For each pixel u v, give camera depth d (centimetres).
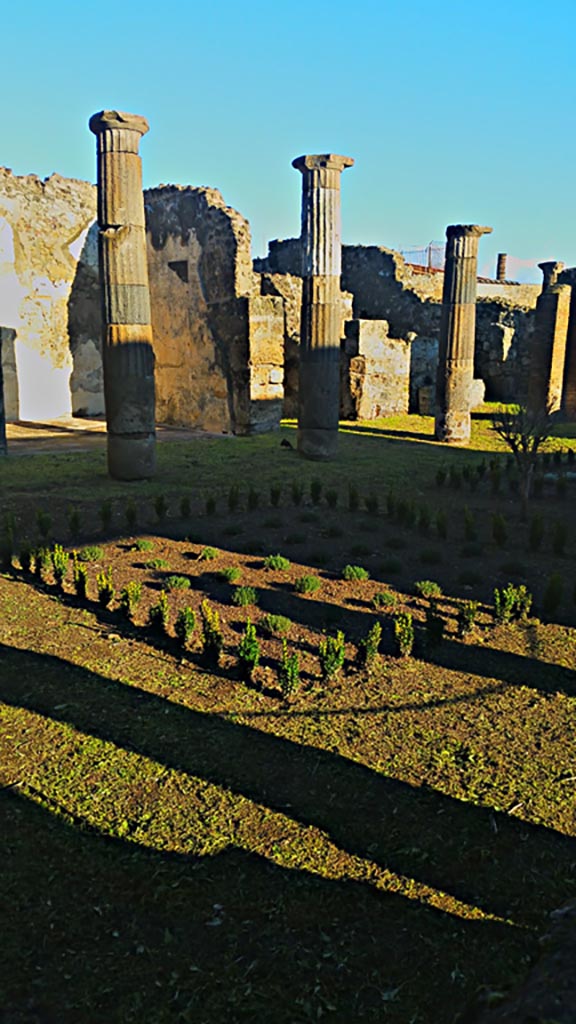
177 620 613
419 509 1088
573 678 555
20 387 1981
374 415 2267
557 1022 168
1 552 816
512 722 488
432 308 2645
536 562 847
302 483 1248
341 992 278
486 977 284
